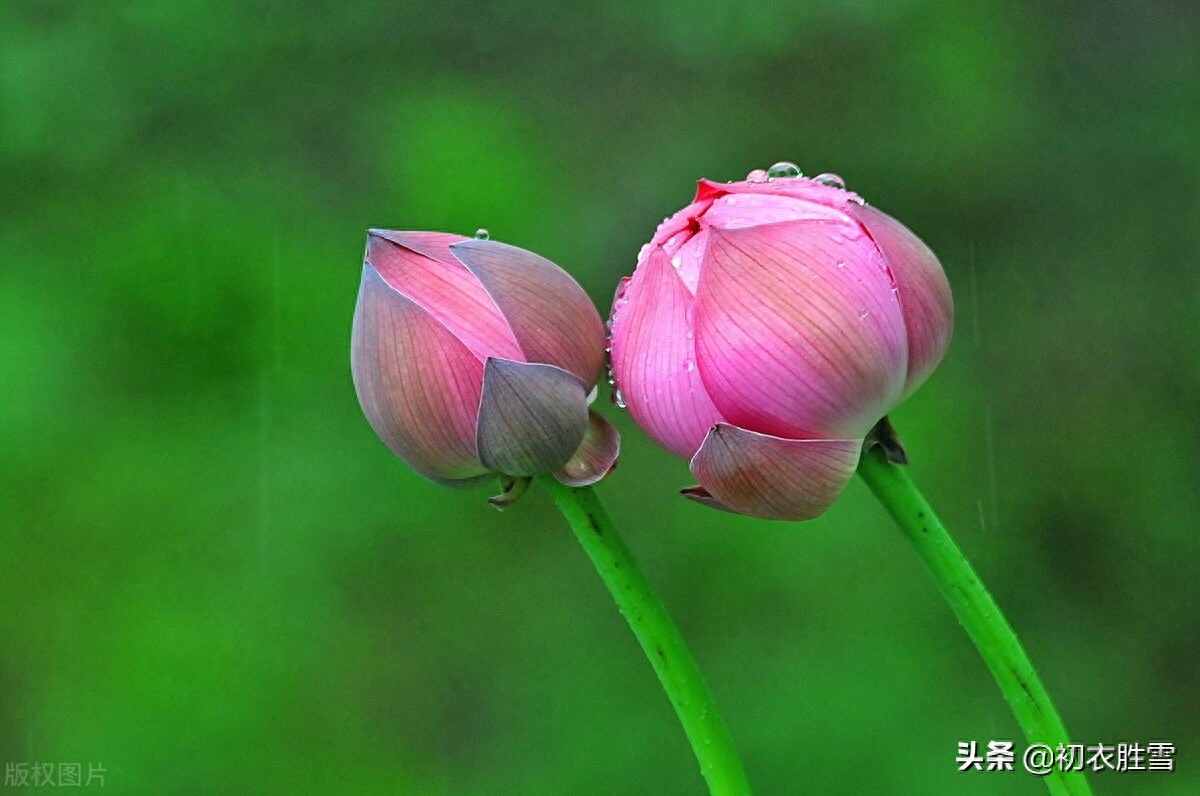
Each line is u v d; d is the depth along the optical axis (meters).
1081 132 2.80
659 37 2.92
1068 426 2.62
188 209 2.76
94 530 2.50
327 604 2.45
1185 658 2.42
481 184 2.78
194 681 2.41
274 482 2.51
